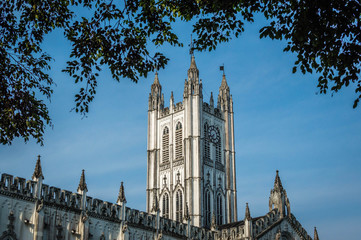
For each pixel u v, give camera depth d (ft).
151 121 552.82
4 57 142.31
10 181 276.41
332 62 121.80
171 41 146.10
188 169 497.87
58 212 298.15
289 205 415.44
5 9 139.95
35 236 278.05
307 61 125.59
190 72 532.32
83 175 321.32
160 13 142.92
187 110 520.83
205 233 395.14
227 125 550.36
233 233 389.39
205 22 138.82
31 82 147.43
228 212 517.14
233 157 544.62
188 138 508.53
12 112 146.51
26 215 280.31
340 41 119.34
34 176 291.79
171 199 504.84
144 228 349.41
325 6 117.08
